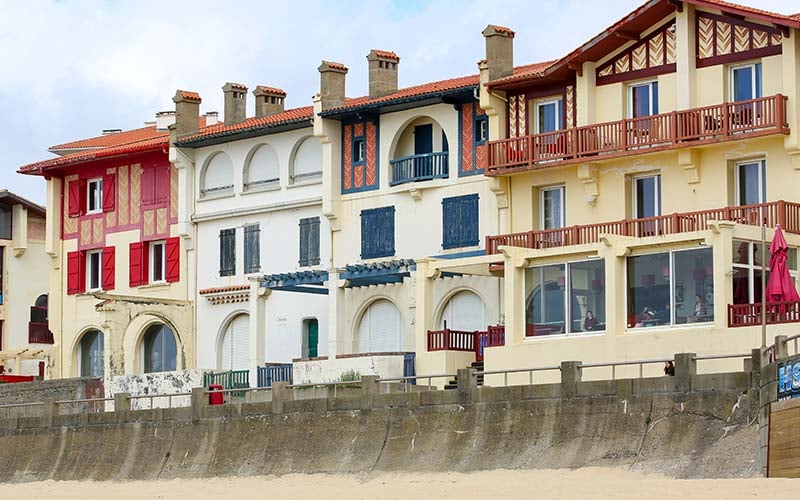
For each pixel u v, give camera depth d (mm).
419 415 44344
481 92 53562
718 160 48625
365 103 57250
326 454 46094
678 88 49125
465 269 53156
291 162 60906
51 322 68812
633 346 47031
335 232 59062
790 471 35281
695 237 45875
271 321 61000
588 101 51312
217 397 51500
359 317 58094
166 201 65000
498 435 42531
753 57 47906
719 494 33969
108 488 50719
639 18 49688
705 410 38625
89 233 67812
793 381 35312
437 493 39875
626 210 50625
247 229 62125
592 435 40594
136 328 65562
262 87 64875
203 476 48875
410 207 56719
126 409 52125
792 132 46812
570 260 49156
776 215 46438
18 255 76688
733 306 45094
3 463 55281
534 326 49906
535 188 53000
